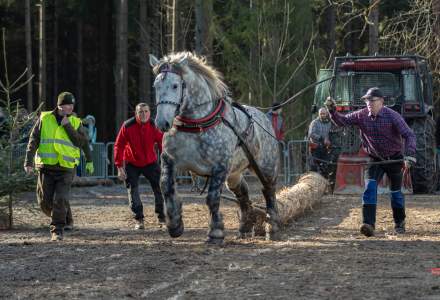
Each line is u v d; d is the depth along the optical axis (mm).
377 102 12609
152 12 43000
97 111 48938
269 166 12555
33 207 15453
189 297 7902
